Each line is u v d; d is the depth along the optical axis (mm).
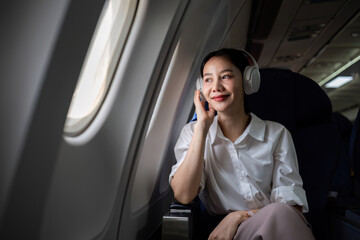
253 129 1646
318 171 1858
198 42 2180
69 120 1192
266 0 4184
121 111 1488
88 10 783
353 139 1698
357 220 1530
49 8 722
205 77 1567
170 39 1579
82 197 1170
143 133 1652
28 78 717
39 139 746
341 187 2514
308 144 1902
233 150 1654
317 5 4672
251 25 5070
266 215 1280
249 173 1636
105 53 1439
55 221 983
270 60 7754
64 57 752
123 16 1456
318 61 7801
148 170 2064
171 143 2377
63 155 1046
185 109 2561
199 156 1552
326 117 1964
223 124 1674
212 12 2141
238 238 1373
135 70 1503
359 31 5828
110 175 1396
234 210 1669
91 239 1255
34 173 762
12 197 722
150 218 2174
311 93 1943
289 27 5539
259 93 1956
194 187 1559
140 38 1490
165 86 2016
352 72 8250
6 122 714
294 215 1262
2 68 729
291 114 1935
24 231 794
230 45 4480
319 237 1801
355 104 11531
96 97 1392
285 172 1619
